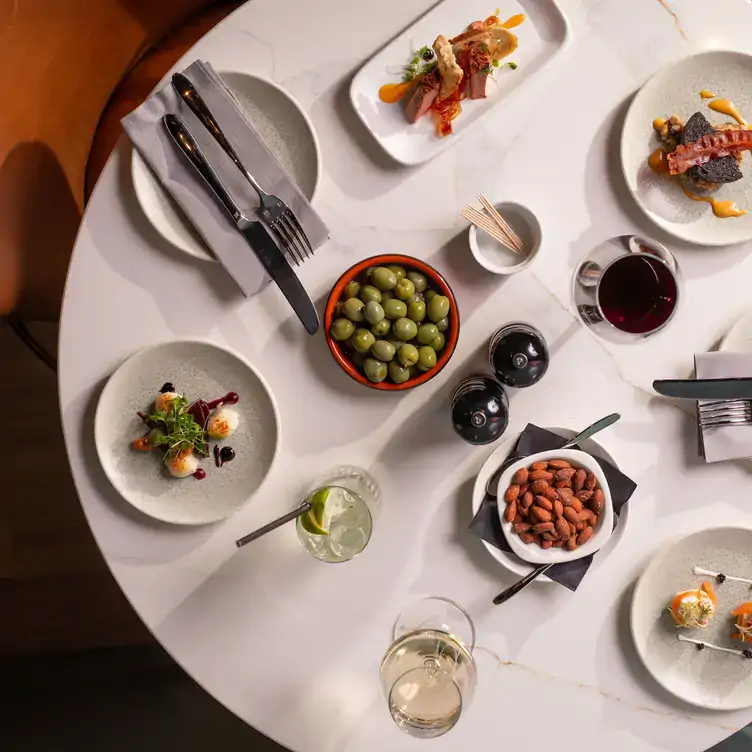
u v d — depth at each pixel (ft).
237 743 6.21
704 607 4.48
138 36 5.43
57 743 5.68
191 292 4.42
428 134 4.43
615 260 4.32
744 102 4.48
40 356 6.15
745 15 4.48
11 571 7.02
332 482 4.54
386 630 4.58
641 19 4.45
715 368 4.45
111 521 4.43
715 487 4.68
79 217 5.33
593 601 4.66
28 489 7.02
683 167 4.31
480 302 4.57
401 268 4.21
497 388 4.34
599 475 4.27
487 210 4.26
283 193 4.26
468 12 4.31
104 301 4.37
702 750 4.70
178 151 4.21
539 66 4.39
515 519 4.32
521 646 4.65
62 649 6.88
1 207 4.70
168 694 6.27
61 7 4.85
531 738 4.64
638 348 4.62
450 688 4.33
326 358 4.52
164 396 4.30
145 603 4.47
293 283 4.29
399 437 4.57
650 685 4.68
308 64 4.36
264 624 4.53
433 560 4.61
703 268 4.62
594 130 4.52
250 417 4.45
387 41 4.36
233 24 4.28
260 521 4.52
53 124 5.05
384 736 4.58
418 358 4.17
